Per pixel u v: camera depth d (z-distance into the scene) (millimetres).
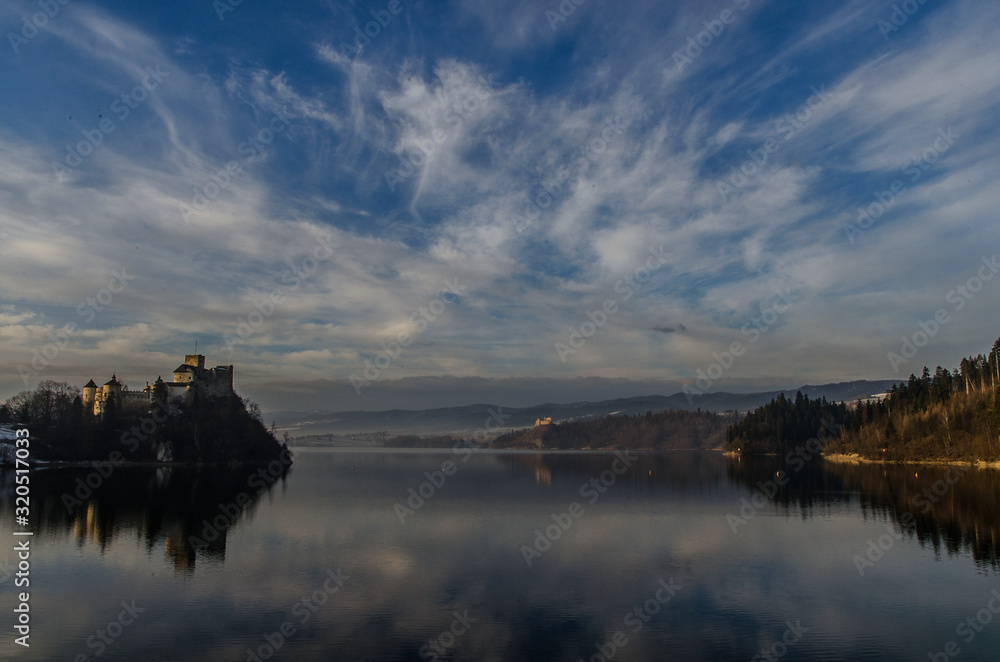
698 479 121875
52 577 38625
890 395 180125
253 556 45125
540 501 83438
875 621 29969
